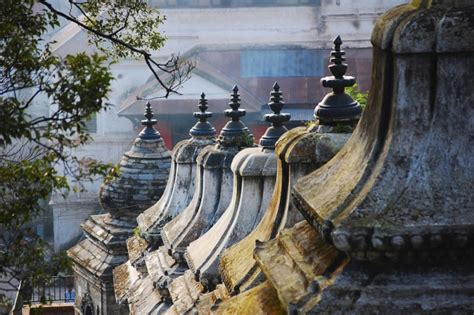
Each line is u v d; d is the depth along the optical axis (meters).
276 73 70.81
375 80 14.98
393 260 13.90
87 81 20.50
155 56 70.69
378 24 14.80
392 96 14.50
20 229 24.02
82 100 20.45
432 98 14.29
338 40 21.69
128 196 46.94
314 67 71.19
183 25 71.56
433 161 14.12
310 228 16.31
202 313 22.23
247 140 31.78
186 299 28.91
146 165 47.06
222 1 71.38
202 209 31.98
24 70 23.44
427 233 13.62
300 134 21.73
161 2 71.75
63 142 20.86
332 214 14.11
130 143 71.19
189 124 68.50
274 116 26.45
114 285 42.97
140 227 39.25
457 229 13.60
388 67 14.56
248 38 71.50
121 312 43.38
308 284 14.64
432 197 13.88
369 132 15.02
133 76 70.81
